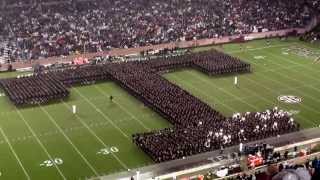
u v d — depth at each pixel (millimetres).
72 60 87250
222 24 108438
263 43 100188
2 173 47719
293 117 63000
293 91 72688
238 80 76938
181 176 47688
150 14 110312
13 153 52031
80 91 71188
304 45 98938
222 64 80625
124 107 65312
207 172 48281
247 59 88688
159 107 62625
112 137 56250
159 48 95312
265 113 60500
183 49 95375
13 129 58094
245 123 57531
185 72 80562
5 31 97125
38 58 87500
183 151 51844
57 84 70375
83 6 110375
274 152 51781
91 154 52062
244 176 44844
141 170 48844
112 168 49219
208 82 75938
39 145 54000
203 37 101750
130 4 113500
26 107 65125
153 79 72562
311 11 114875
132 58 88688
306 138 56594
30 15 104750
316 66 85062
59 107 65125
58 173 47938
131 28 103312
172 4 115500
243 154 52031
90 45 94062
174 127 56750
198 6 115875
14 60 85938
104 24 104062
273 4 119188
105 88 72438
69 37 96750
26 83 70688
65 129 58312
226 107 66188
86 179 46938
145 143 52500
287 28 109062
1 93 70125
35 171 48250
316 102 68500
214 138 53906
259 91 72438
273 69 82938
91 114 62844
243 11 115312
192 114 60125
